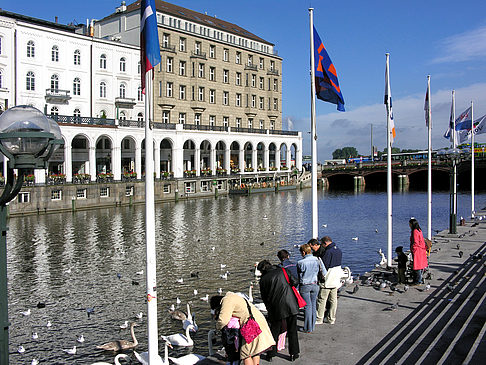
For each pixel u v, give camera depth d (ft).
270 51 314.14
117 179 195.83
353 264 84.79
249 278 75.46
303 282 33.14
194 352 46.37
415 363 27.25
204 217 152.97
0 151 20.01
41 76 187.32
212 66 262.06
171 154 239.50
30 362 45.78
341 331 33.63
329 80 47.57
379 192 273.54
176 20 250.37
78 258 90.94
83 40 201.46
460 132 114.62
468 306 39.11
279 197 234.79
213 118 265.13
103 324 55.83
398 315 37.32
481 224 99.55
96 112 207.31
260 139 279.69
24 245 103.71
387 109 60.08
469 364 26.12
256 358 24.61
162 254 94.84
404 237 114.21
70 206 170.30
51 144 21.49
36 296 66.90
